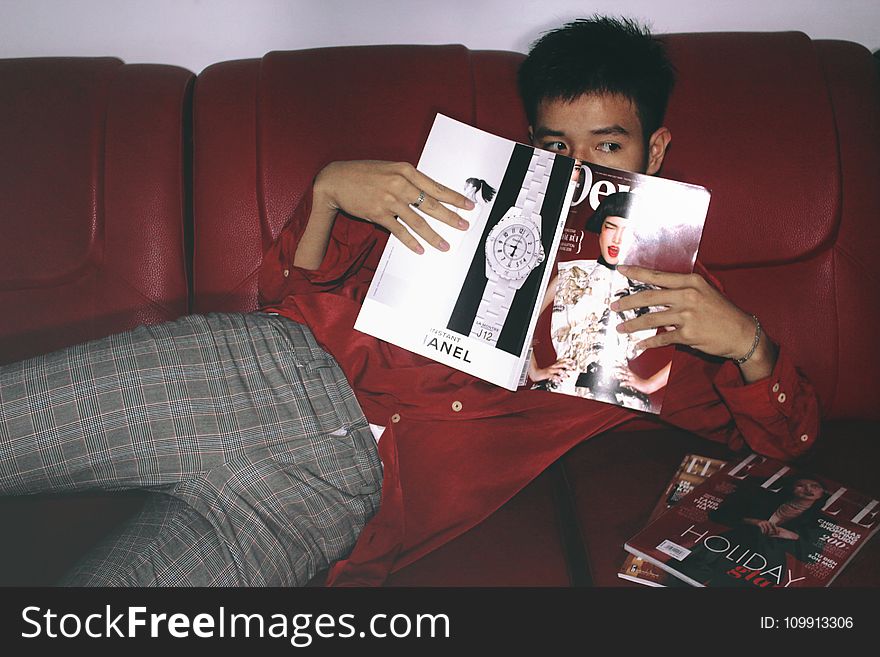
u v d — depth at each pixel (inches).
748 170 40.3
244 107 42.0
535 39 48.9
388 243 35.0
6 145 40.9
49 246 41.2
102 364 34.8
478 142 35.1
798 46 41.6
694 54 41.4
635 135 36.9
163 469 34.9
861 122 40.9
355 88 41.5
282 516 34.7
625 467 40.1
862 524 32.9
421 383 37.7
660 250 35.0
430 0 48.2
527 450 37.9
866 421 42.7
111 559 31.0
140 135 41.8
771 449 38.2
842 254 41.1
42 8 48.1
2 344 41.5
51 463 33.6
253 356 37.4
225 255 42.2
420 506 37.0
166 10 48.4
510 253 34.3
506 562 34.2
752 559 31.0
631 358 35.4
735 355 35.8
